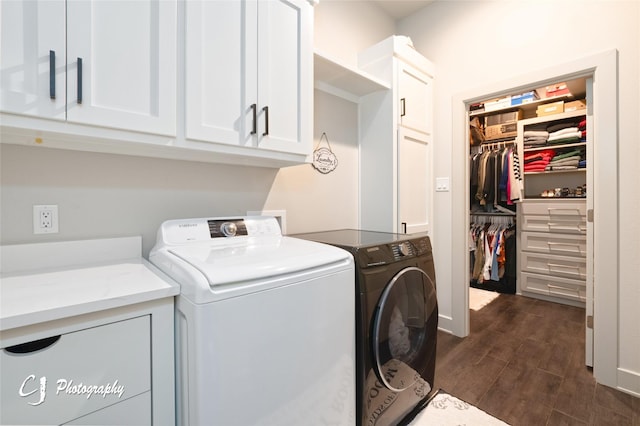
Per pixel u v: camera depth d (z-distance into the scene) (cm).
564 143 319
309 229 202
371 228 229
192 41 111
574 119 318
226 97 120
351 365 116
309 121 150
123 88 96
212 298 77
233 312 81
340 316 111
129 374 80
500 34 220
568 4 190
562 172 330
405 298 141
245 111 125
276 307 90
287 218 189
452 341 234
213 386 77
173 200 142
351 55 235
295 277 95
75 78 87
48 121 84
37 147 109
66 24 86
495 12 223
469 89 236
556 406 158
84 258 117
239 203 166
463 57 240
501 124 366
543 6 200
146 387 83
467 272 246
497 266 357
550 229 321
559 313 291
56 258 112
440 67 254
